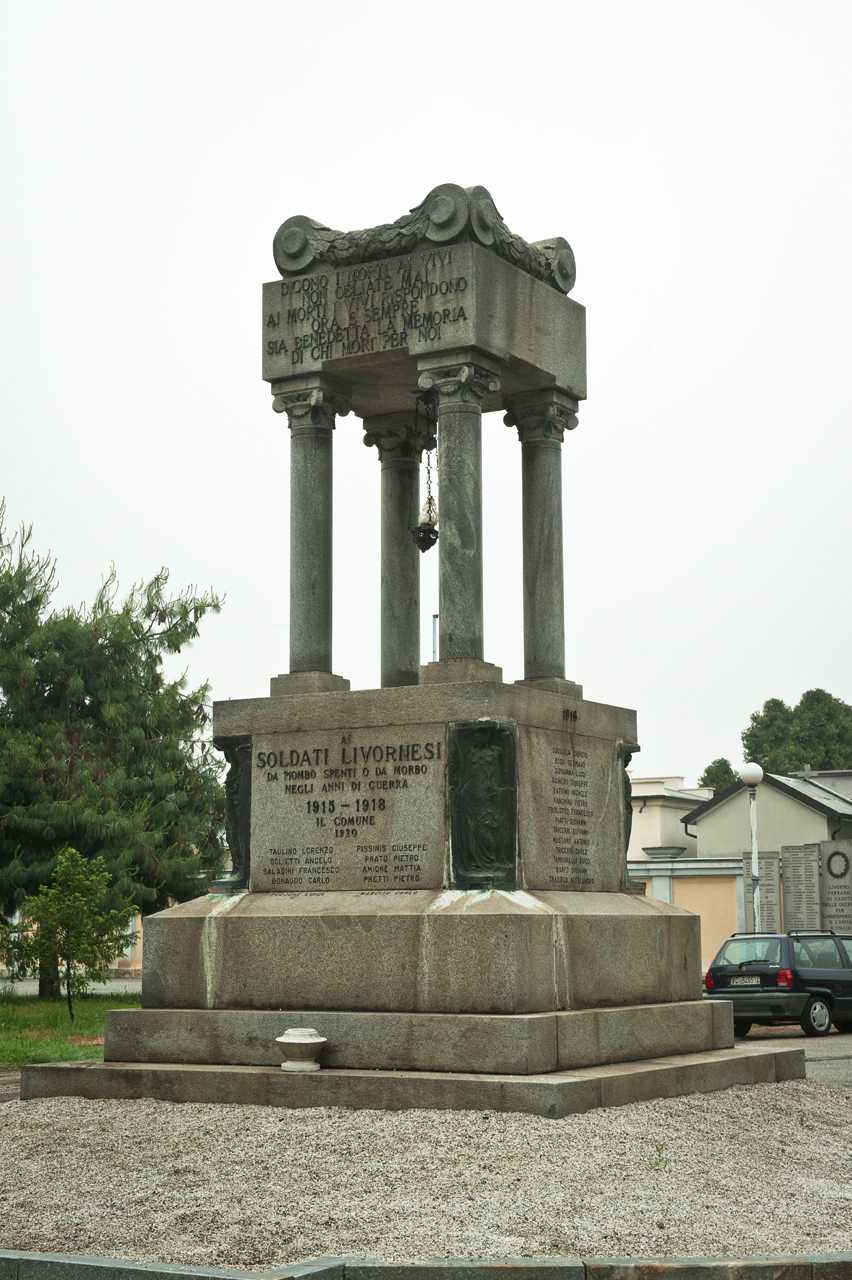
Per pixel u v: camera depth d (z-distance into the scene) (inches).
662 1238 282.7
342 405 495.5
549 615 497.0
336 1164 326.0
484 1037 390.3
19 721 1249.4
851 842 1386.6
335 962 422.9
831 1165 357.1
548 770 452.4
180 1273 254.2
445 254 464.4
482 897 413.7
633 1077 398.3
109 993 1358.3
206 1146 348.2
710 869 1600.6
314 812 450.6
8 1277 265.0
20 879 1171.9
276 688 473.7
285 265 493.4
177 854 1229.7
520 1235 280.4
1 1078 619.8
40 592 1275.8
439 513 458.9
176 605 1307.8
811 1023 893.8
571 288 519.5
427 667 449.1
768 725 2928.2
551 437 508.4
